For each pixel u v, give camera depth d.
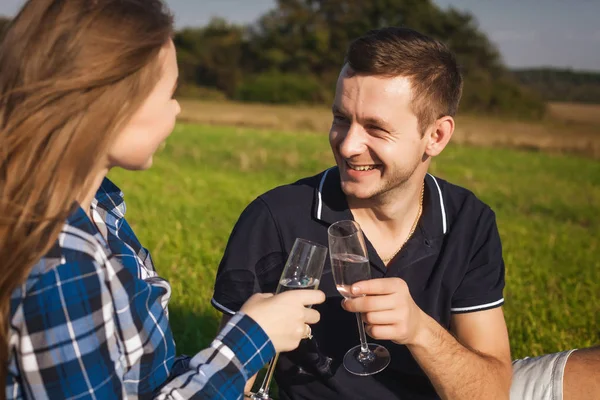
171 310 4.09
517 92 60.75
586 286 5.51
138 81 1.28
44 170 1.21
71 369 1.25
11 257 1.20
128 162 1.38
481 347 2.18
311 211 2.15
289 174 14.49
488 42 75.25
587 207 11.42
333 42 73.75
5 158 1.21
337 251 1.78
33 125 1.21
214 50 71.94
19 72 1.23
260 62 73.94
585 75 97.62
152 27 1.30
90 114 1.23
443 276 2.15
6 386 1.28
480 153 22.20
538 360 2.33
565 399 2.24
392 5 73.38
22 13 1.26
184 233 6.50
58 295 1.24
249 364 1.44
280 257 2.15
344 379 2.10
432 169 16.03
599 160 23.19
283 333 1.50
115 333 1.32
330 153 19.86
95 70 1.22
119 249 1.54
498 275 2.23
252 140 22.84
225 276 2.14
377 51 1.93
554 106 70.62
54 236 1.23
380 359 1.99
